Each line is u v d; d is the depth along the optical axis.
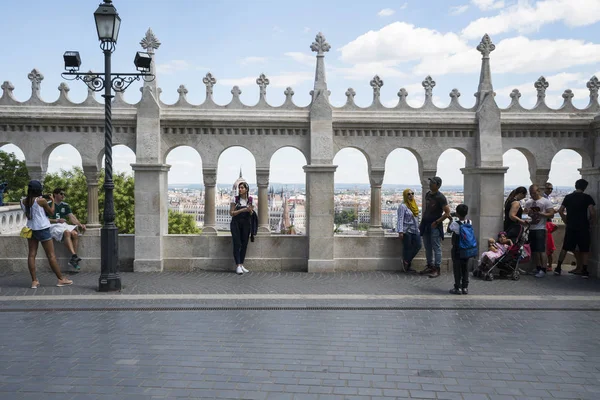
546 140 12.91
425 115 12.74
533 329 7.78
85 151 12.34
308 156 12.69
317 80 12.48
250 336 7.30
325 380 5.75
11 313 8.47
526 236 11.87
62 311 8.62
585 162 13.15
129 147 12.44
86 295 9.74
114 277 10.17
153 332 7.46
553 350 6.83
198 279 11.41
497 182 12.59
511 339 7.28
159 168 12.22
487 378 5.86
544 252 12.02
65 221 12.45
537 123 12.71
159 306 8.90
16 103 12.21
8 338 7.14
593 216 12.11
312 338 7.23
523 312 8.77
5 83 12.20
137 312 8.59
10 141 12.23
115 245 10.24
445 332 7.58
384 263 12.80
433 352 6.71
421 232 12.08
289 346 6.88
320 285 10.83
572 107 12.95
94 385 5.55
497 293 10.20
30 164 12.29
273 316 8.38
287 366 6.16
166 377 5.79
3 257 12.30
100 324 7.85
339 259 12.68
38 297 9.55
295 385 5.61
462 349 6.84
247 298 9.56
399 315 8.49
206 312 8.59
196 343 6.98
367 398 5.30
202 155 12.54
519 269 12.45
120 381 5.66
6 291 10.09
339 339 7.20
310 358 6.44
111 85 10.20
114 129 12.42
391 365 6.23
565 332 7.64
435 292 10.24
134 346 6.83
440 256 11.92
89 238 12.39
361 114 12.70
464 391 5.50
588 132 12.90
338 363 6.28
